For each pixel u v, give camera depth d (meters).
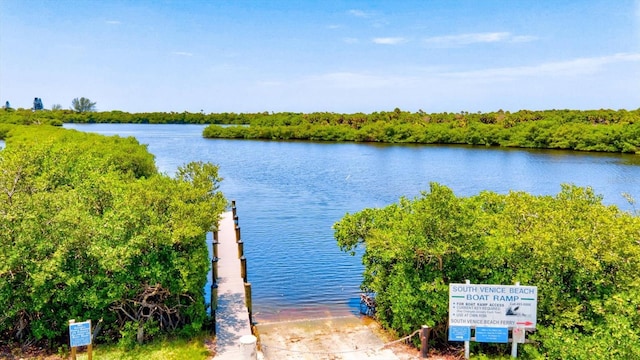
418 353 13.51
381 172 55.31
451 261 13.93
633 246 12.09
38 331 12.48
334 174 53.59
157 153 75.75
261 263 23.00
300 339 14.73
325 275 21.39
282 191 42.88
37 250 12.18
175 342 13.34
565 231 12.41
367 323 16.20
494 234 14.09
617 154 74.88
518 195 15.31
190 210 14.06
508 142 88.56
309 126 108.88
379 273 15.46
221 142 99.25
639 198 39.78
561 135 82.44
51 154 19.45
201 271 13.98
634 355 10.55
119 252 12.24
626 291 11.92
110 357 12.32
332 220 31.69
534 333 12.84
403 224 14.09
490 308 12.34
